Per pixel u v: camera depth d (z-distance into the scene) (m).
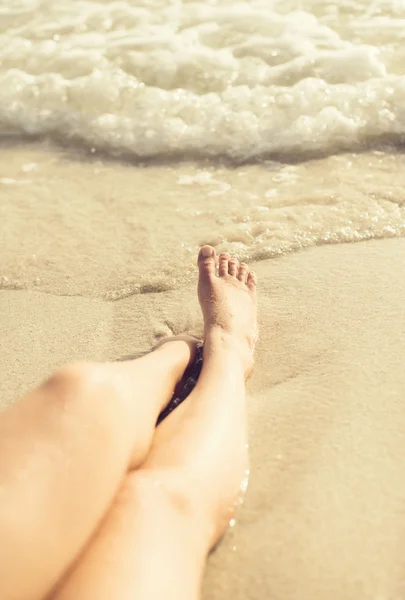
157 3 2.17
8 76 1.90
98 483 0.75
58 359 1.17
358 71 1.77
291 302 1.23
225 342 1.08
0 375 1.14
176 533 0.76
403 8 2.01
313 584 0.82
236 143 1.64
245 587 0.83
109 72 1.87
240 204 1.48
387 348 1.11
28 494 0.71
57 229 1.46
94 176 1.61
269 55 1.86
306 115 1.67
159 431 0.91
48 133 1.76
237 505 0.89
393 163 1.54
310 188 1.50
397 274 1.26
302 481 0.93
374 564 0.83
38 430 0.74
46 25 2.10
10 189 1.58
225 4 2.12
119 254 1.38
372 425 0.99
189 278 1.31
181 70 1.84
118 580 0.69
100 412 0.77
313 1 2.07
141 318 1.24
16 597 0.68
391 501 0.89
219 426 0.89
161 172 1.60
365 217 1.40
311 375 1.08
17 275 1.35
